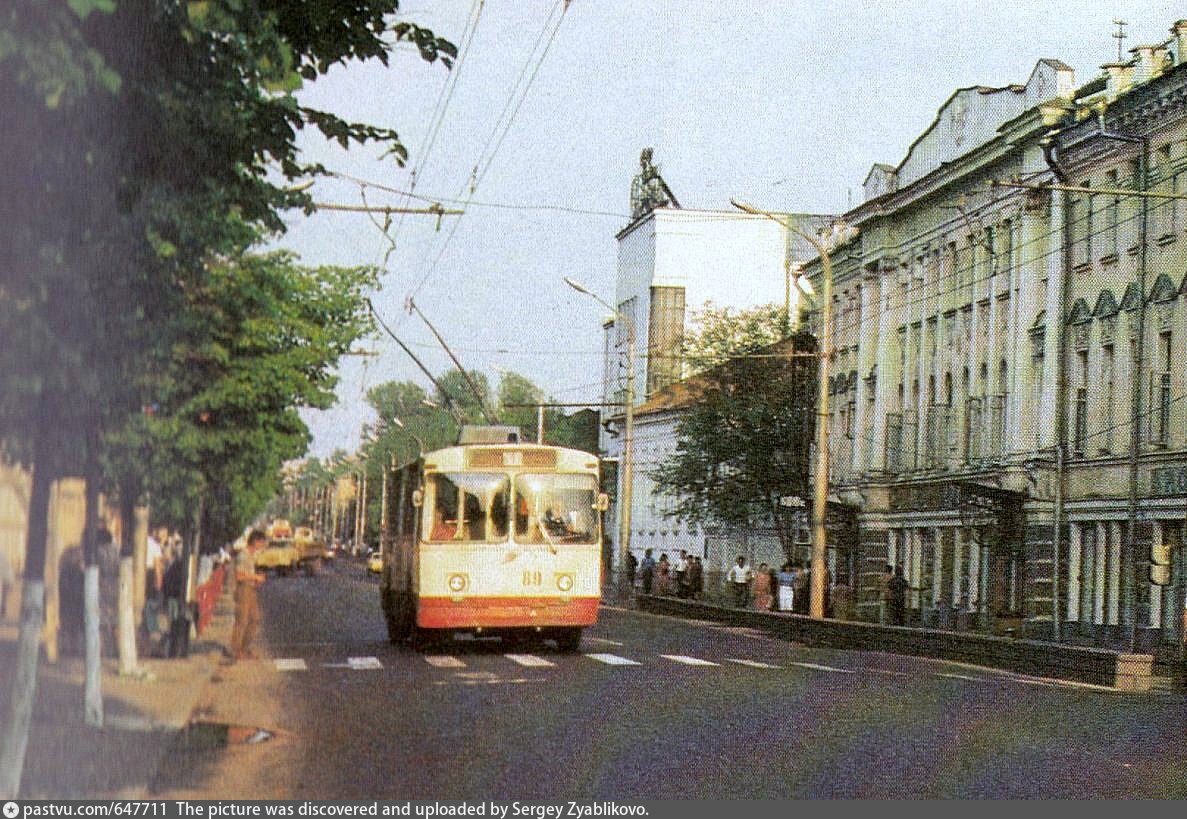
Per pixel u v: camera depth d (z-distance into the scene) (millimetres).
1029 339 47938
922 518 54750
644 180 95375
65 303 8773
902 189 57719
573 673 24453
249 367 19781
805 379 60469
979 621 47719
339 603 52625
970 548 51000
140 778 11891
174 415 18703
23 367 8484
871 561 58719
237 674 22688
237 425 20719
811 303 69000
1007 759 14930
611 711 18328
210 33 9078
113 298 9531
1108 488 42938
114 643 26156
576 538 29609
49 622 21438
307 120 10797
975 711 20031
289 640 32594
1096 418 44000
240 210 10508
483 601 29172
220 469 21359
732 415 59969
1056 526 45000
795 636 43125
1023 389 47969
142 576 27609
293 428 22344
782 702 20016
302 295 21938
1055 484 45469
